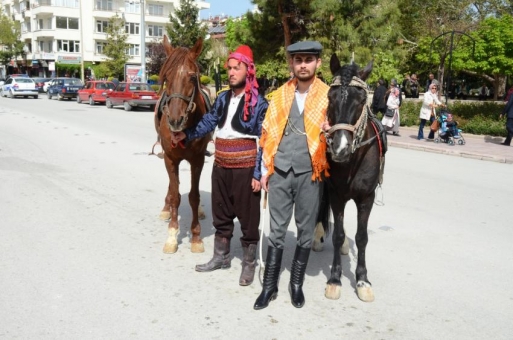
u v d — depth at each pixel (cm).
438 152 1341
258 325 377
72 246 538
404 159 1201
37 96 3616
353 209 724
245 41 2434
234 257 524
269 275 412
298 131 388
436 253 541
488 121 1739
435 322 387
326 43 2123
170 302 412
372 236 595
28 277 454
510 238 597
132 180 870
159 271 477
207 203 733
